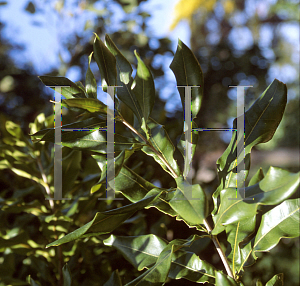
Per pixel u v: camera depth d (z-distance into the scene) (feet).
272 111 1.45
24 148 2.20
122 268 2.09
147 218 2.47
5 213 2.18
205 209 1.21
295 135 14.74
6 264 2.01
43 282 1.96
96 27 4.31
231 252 1.50
